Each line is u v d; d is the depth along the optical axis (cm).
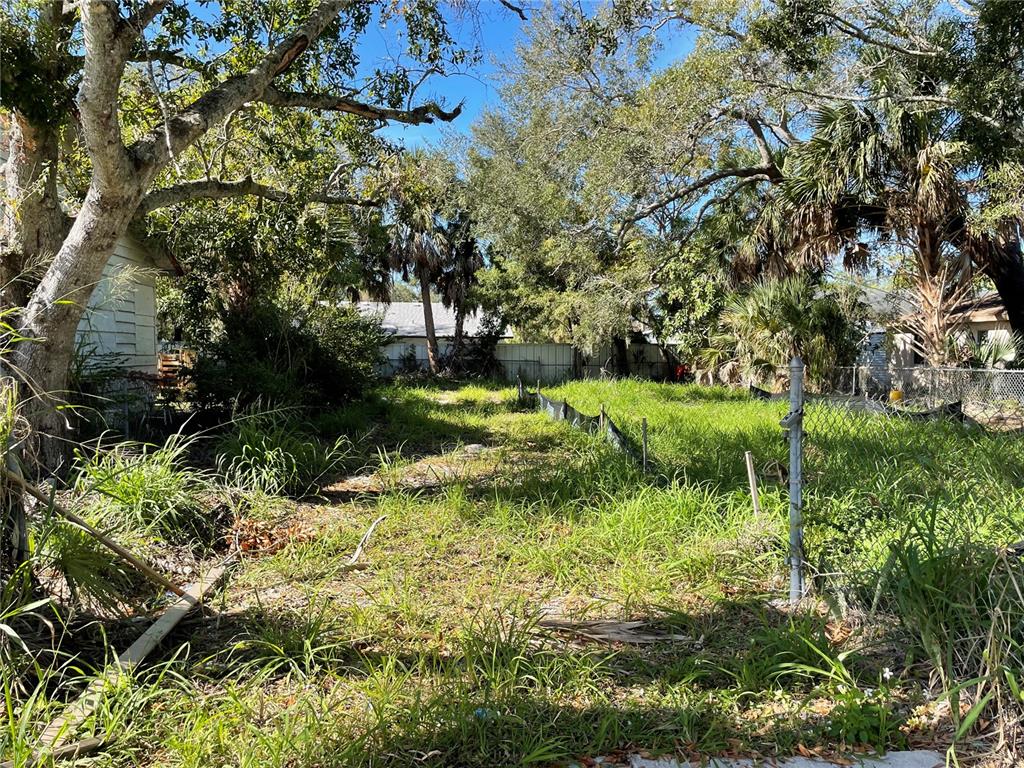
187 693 272
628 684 287
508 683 275
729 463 657
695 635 334
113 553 368
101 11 467
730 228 1909
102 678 264
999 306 1889
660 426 993
